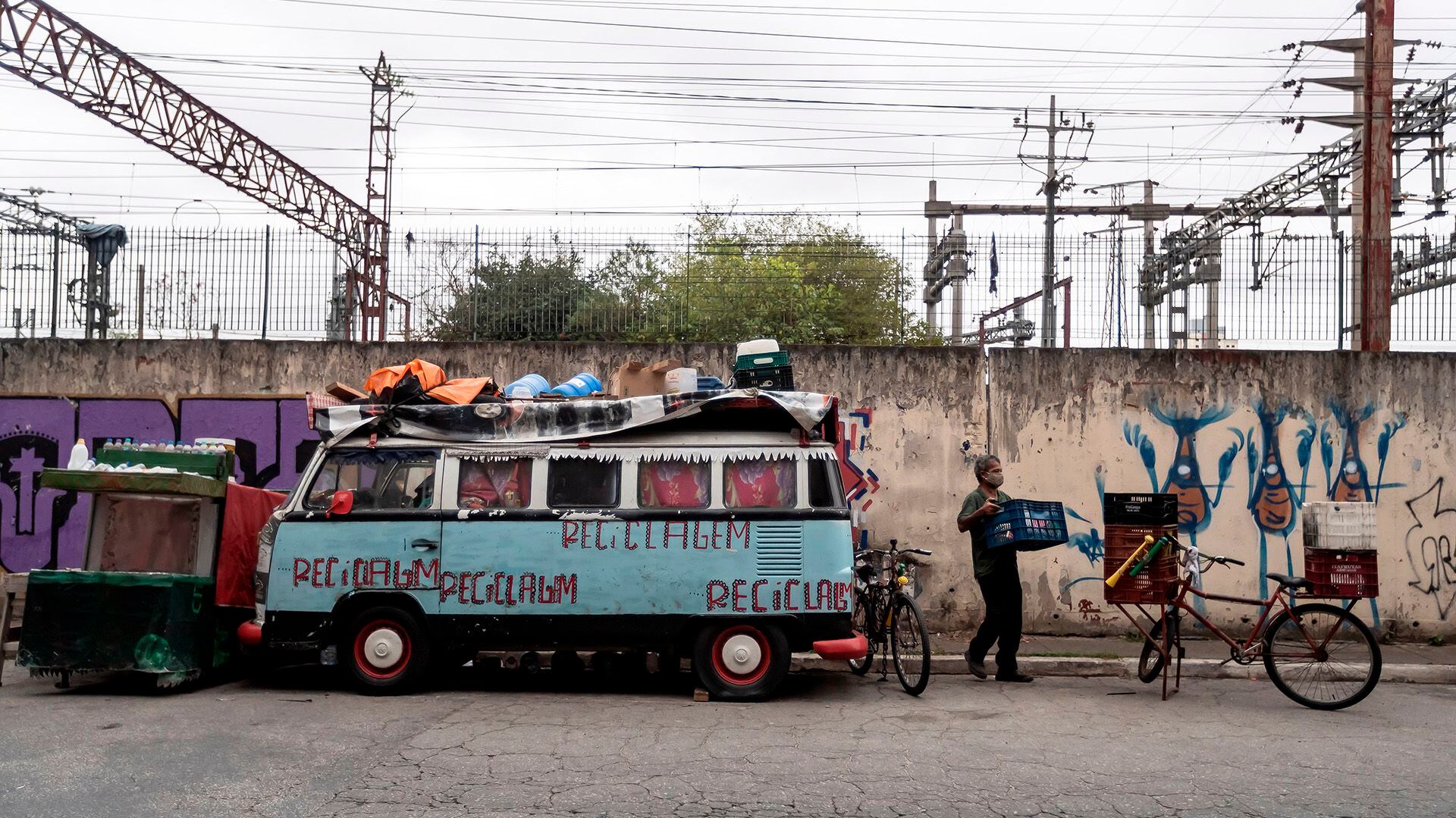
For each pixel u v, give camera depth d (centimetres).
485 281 1379
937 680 904
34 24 1617
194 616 807
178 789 534
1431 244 1627
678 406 814
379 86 2647
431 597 796
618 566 795
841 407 1139
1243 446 1123
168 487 791
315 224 2373
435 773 571
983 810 516
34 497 1171
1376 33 1302
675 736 667
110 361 1190
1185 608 839
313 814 499
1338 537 806
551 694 816
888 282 2512
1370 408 1123
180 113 1930
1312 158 2047
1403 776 585
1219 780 573
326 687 833
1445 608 1107
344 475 817
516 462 814
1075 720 731
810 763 602
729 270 2448
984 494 900
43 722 683
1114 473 1127
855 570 913
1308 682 797
